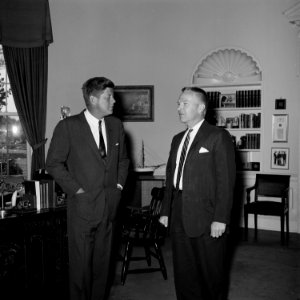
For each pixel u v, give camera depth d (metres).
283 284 3.62
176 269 2.58
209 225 2.44
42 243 2.95
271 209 5.21
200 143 2.48
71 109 6.35
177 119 6.21
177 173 2.61
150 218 3.71
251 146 6.11
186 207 2.46
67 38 6.35
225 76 6.20
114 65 6.33
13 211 2.95
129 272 3.66
